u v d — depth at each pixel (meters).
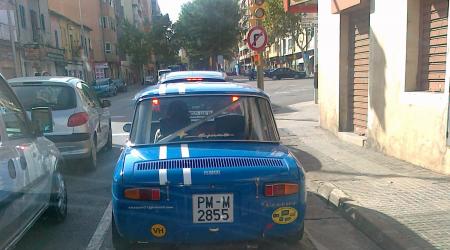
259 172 3.89
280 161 4.10
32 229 5.46
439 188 6.40
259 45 12.99
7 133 4.14
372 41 9.30
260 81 13.42
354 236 5.19
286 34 56.78
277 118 15.76
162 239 3.84
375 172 7.52
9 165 3.88
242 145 4.50
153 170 3.87
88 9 57.56
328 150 9.66
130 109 23.06
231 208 3.82
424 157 7.62
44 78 8.46
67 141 7.86
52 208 5.46
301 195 3.98
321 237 5.16
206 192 3.80
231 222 3.82
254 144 4.55
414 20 7.98
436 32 7.59
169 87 5.12
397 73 8.38
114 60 64.38
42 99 8.03
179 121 4.74
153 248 4.40
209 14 53.59
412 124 7.93
